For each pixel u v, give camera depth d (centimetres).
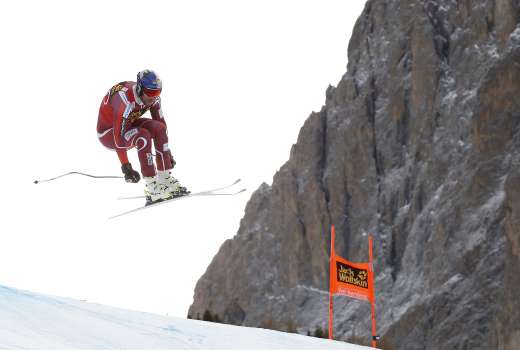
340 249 11631
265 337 2095
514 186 7744
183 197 2039
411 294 9381
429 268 9319
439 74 11525
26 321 1408
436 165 10562
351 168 12181
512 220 7656
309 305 11481
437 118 11212
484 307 7869
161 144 2014
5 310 1444
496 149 9250
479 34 11200
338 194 12150
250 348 1833
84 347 1339
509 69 9419
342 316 10450
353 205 11938
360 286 4141
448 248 9038
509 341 7144
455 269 8694
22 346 1189
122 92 1925
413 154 11344
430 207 10100
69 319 1537
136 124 2016
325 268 11812
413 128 11594
